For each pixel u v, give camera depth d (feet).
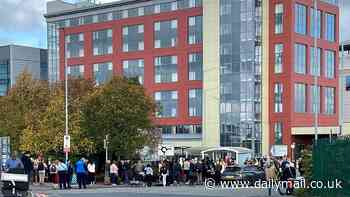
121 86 152.76
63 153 152.97
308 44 269.03
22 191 69.41
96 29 327.47
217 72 277.23
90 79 178.19
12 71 375.25
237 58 271.49
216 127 275.80
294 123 257.96
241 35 270.46
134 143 149.38
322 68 276.41
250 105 266.16
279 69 261.85
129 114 149.38
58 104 155.12
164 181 125.29
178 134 293.84
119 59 317.83
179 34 297.33
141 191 98.89
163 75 302.66
